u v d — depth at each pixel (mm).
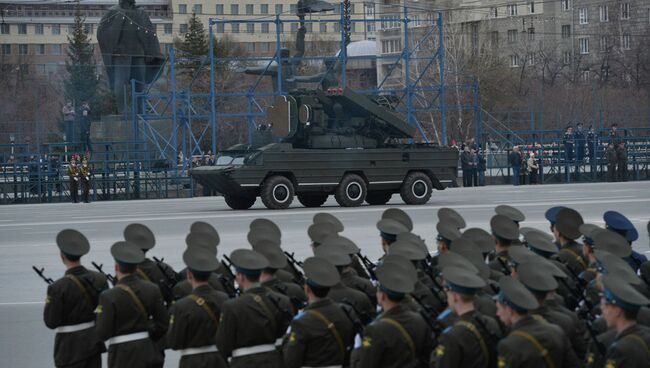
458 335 28500
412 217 104500
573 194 138625
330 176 121875
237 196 124438
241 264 33531
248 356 33312
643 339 27438
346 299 34344
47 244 87188
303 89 126562
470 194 144375
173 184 166250
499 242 39969
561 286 37312
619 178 179625
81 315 37406
